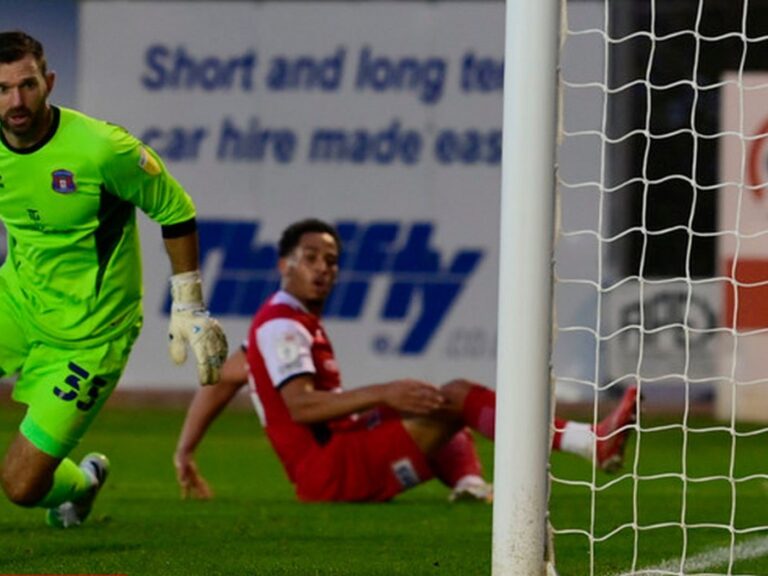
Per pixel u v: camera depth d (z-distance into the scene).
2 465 19.67
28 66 16.97
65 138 17.77
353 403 24.83
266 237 51.34
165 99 51.66
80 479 21.69
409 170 50.97
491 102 50.84
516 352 15.75
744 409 49.00
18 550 19.94
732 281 18.70
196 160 51.53
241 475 33.69
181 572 18.03
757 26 51.66
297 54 51.38
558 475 33.81
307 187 51.28
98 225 18.44
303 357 25.44
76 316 19.00
